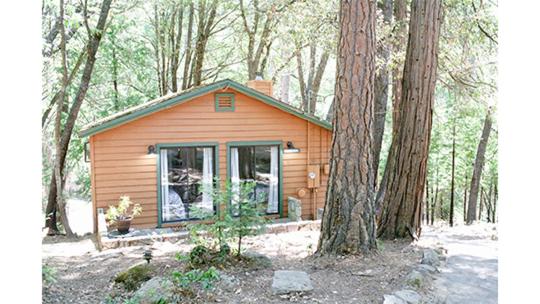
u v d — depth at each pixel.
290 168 10.62
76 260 6.71
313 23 11.57
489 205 17.16
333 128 5.98
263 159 10.40
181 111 9.70
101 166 9.25
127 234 8.77
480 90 10.93
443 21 10.02
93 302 4.50
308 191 10.80
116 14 12.92
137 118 9.26
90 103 15.80
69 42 12.54
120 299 4.61
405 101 7.08
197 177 9.88
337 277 5.13
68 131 10.89
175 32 17.59
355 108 5.77
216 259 5.51
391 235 7.21
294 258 6.15
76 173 17.78
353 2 5.69
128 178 9.42
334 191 5.93
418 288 4.71
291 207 10.34
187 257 5.66
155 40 16.94
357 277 5.10
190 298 4.42
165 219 9.65
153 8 16.08
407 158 7.09
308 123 10.68
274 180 10.49
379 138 11.92
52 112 14.30
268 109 10.34
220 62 18.36
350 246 5.83
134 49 16.16
